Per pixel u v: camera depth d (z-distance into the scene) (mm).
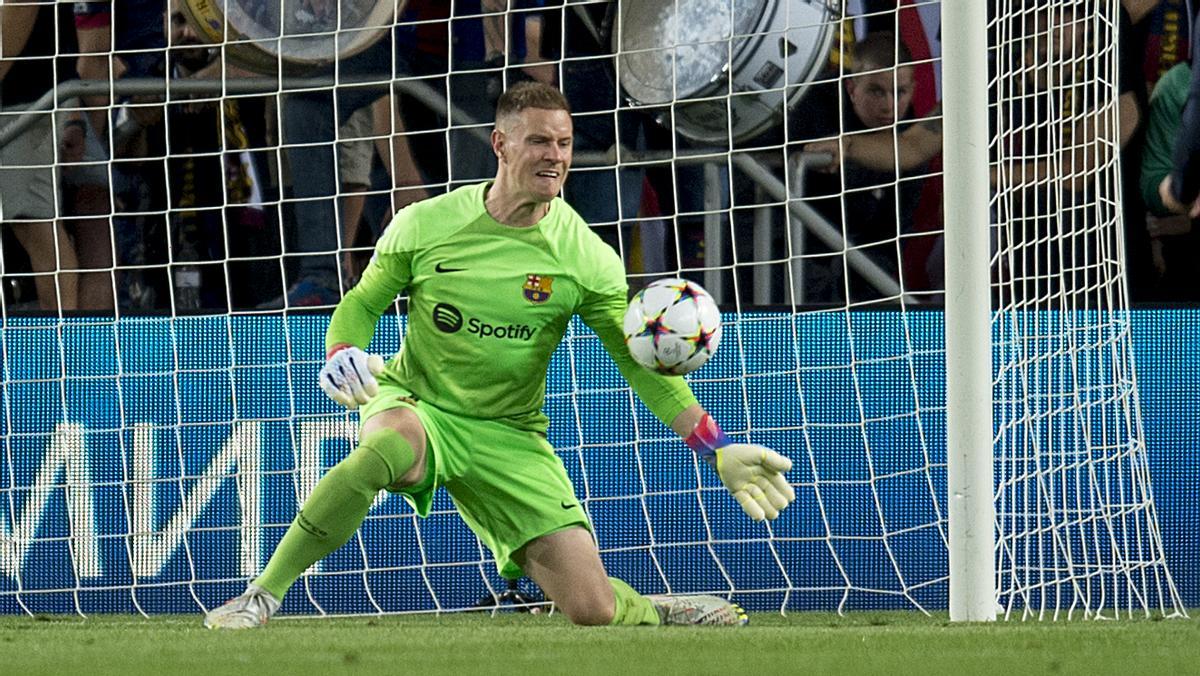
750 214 22047
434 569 20000
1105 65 17797
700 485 19906
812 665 8820
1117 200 16875
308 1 22188
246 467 20031
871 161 22016
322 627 14125
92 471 20000
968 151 15203
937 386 19828
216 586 19953
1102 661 9094
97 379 20062
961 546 15219
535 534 14875
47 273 20297
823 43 21281
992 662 9031
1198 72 21781
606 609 14805
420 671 8500
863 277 21984
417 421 14352
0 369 20047
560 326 14828
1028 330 20562
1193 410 19844
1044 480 19500
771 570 19922
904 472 18547
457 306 14547
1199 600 19688
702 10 21531
